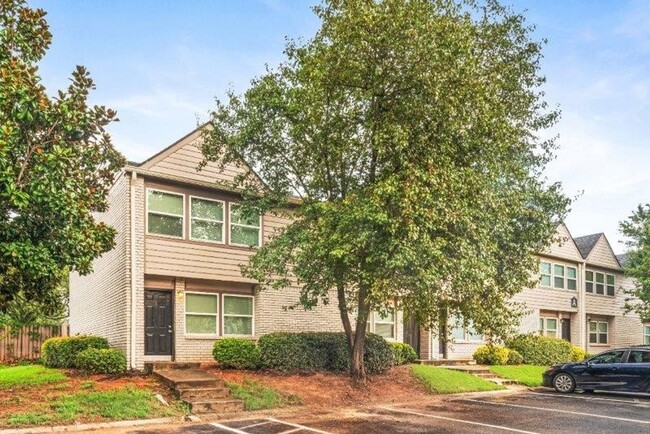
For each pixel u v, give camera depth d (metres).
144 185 17.77
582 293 33.66
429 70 13.44
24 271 11.32
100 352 16.31
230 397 14.17
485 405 15.45
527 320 29.31
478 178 14.06
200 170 17.38
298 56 15.00
